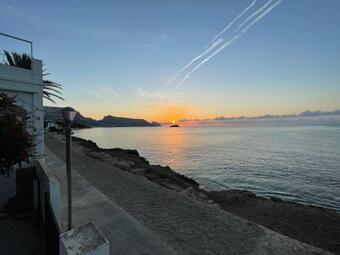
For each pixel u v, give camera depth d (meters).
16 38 8.34
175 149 55.47
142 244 4.98
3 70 7.59
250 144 71.25
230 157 42.00
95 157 17.31
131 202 7.52
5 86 7.61
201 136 120.62
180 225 5.92
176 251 4.74
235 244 5.05
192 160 37.97
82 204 7.21
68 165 4.35
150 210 6.88
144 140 86.81
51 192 4.95
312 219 9.29
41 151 8.57
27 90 8.23
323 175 27.56
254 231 5.65
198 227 5.82
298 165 34.19
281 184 23.31
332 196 19.48
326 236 7.76
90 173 11.47
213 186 22.27
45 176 5.69
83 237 2.33
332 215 9.84
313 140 87.75
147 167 17.81
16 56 10.67
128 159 20.78
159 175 14.12
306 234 7.91
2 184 7.29
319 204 17.58
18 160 5.51
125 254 4.60
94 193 8.26
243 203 11.20
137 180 10.37
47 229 4.91
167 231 5.59
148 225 5.89
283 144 71.19
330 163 36.16
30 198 7.24
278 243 5.11
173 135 131.38
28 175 7.47
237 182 23.97
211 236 5.37
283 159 40.03
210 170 29.67
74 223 5.92
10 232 5.90
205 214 6.64
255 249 4.87
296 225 8.68
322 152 50.91
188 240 5.18
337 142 77.81
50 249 4.46
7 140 5.20
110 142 73.94
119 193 8.40
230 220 6.25
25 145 5.57
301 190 21.28
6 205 7.22
